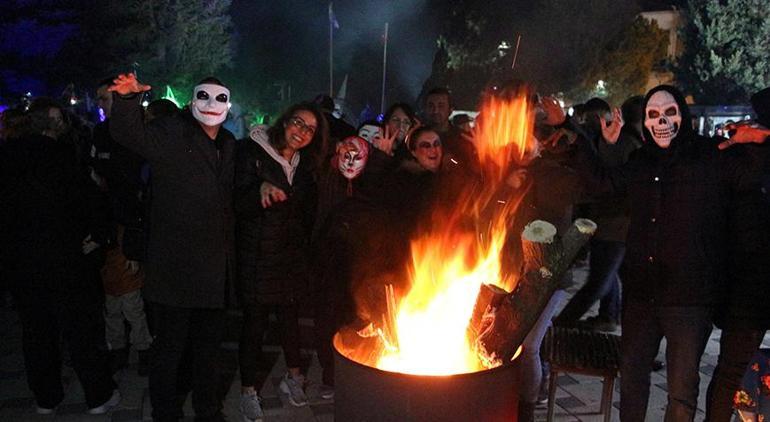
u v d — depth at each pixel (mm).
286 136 3748
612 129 4043
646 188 3178
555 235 2451
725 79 25391
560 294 3396
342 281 4113
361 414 2305
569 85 24781
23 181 3719
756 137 3020
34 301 3820
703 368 4824
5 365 4945
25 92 23203
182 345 3627
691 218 3055
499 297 2580
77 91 25219
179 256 3494
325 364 4273
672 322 3102
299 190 3865
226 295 3664
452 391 2195
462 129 5434
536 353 3439
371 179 4066
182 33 33000
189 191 3471
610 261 5336
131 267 4742
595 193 3436
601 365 3512
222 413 4094
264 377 4672
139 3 29703
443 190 3719
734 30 25562
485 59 26125
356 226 4020
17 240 3756
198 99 3535
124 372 4754
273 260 3783
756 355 2283
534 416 4023
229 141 3695
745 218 3154
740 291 3197
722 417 3285
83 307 3920
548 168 3520
